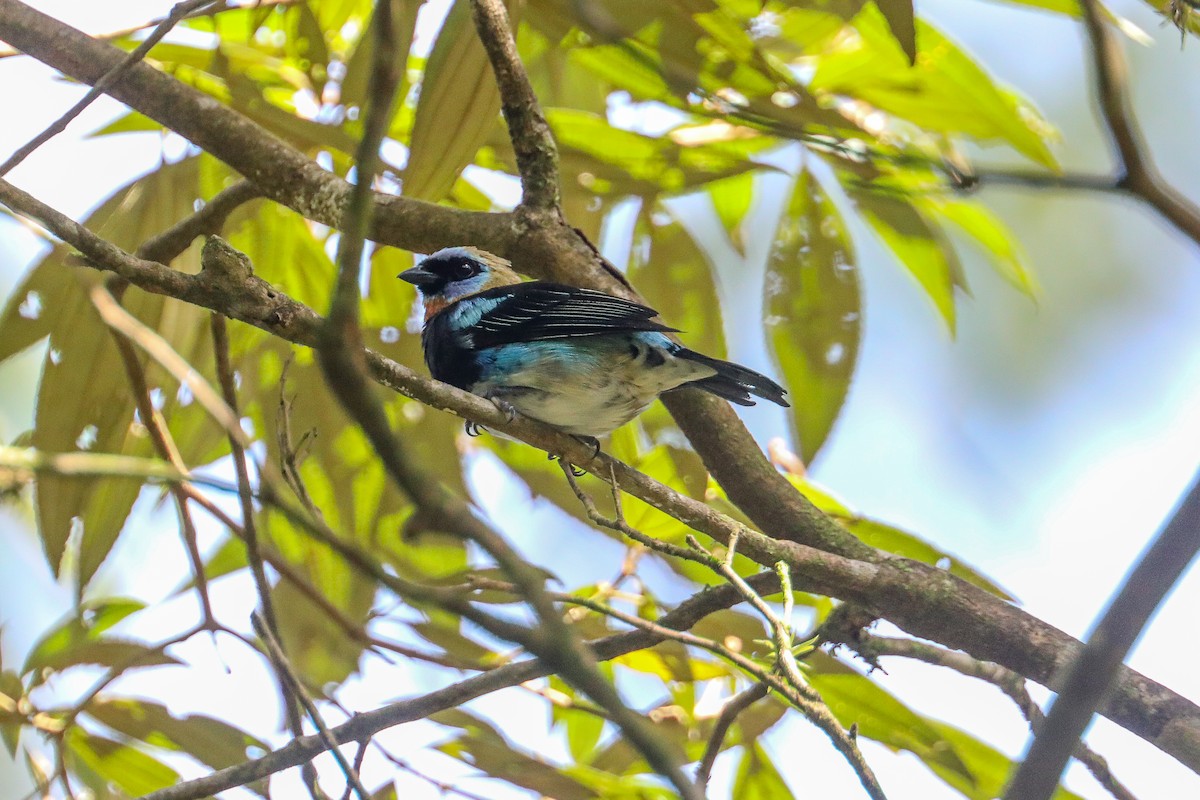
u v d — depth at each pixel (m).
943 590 9.21
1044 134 12.56
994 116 12.09
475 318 11.09
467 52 10.02
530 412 10.86
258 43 12.70
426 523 5.01
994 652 9.14
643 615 11.93
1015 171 6.40
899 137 12.02
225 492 5.45
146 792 10.81
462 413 9.16
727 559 8.16
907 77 12.06
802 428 11.79
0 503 10.55
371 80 4.62
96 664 10.62
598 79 12.55
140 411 10.16
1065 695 5.36
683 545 12.36
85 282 6.95
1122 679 8.50
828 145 9.62
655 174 12.49
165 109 10.57
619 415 10.80
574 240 11.05
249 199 11.07
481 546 4.71
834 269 11.92
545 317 10.68
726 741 11.23
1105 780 9.04
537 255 10.82
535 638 4.80
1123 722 8.42
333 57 12.53
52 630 11.02
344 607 12.51
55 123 7.81
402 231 10.80
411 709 8.78
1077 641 9.02
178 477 5.37
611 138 12.37
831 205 11.94
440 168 10.30
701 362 10.29
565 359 10.51
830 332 11.89
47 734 9.91
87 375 11.14
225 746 10.48
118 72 7.85
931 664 9.92
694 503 9.31
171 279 7.94
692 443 10.58
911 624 9.30
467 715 10.48
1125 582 5.37
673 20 10.16
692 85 10.60
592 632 11.44
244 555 12.55
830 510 11.77
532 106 10.45
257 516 12.24
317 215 10.59
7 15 10.39
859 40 12.09
